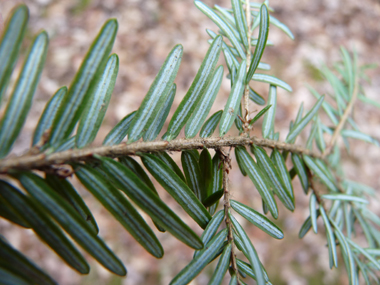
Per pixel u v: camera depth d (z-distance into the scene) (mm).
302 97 276
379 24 330
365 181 245
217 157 51
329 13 327
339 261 232
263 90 270
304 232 66
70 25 292
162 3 316
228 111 50
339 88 91
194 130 47
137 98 268
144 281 226
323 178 66
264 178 50
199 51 299
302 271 231
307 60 294
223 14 66
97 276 223
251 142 53
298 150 64
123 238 236
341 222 71
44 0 298
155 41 296
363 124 266
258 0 152
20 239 221
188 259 238
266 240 241
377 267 58
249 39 61
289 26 314
